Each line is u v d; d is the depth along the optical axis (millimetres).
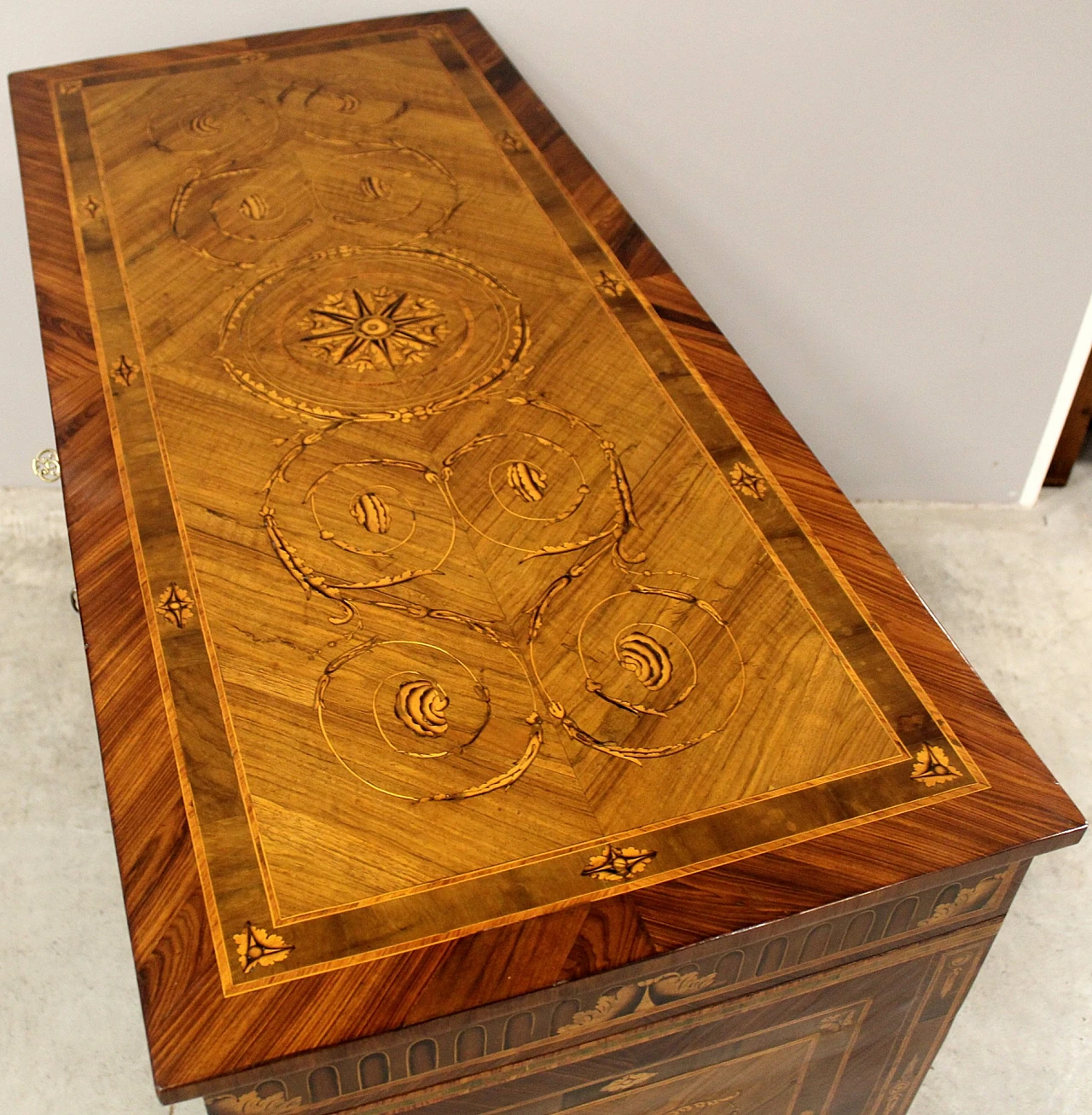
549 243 1684
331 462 1389
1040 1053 1868
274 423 1437
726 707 1146
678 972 1048
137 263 1653
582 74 2119
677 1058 1197
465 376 1497
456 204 1744
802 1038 1254
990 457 2643
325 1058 940
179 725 1132
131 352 1527
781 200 2266
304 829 1056
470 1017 961
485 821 1063
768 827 1059
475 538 1304
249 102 1918
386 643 1201
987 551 2586
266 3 2043
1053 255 2312
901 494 2723
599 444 1407
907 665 1181
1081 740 2238
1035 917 2016
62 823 2139
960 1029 1895
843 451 2662
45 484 2688
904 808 1071
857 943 1113
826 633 1207
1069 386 2512
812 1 1999
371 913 1003
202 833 1054
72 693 2326
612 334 1548
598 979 981
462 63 1990
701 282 2406
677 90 2127
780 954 1084
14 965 1964
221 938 987
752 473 1369
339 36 2053
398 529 1312
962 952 1197
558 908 1008
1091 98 2092
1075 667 2355
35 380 2506
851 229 2301
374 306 1590
